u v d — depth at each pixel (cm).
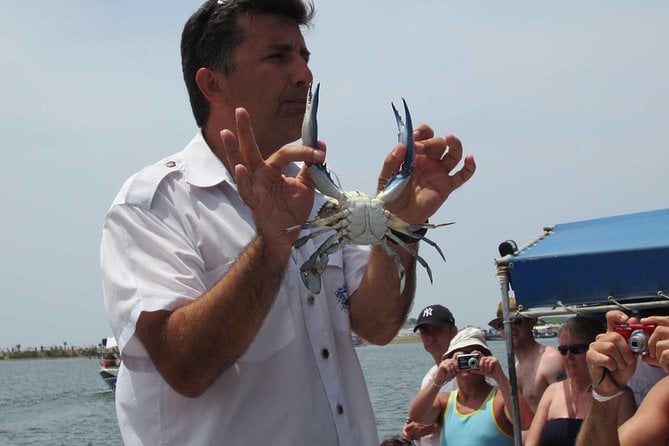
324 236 440
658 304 598
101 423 4053
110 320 393
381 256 418
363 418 423
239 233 407
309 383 400
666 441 570
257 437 387
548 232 750
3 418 4566
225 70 419
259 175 351
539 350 890
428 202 391
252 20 417
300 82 421
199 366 365
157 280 384
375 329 441
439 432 900
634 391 697
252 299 357
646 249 606
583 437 534
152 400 393
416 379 4203
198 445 386
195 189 410
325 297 422
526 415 824
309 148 349
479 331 880
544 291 642
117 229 398
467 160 396
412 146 378
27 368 15838
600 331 711
